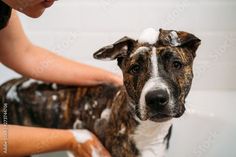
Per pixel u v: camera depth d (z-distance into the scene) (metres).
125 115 0.90
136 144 0.92
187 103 1.25
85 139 0.92
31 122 1.06
